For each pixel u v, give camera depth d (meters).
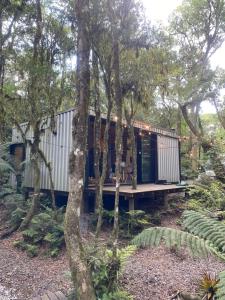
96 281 3.49
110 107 5.47
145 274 4.40
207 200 7.39
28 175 9.32
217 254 2.95
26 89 7.12
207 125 19.23
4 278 4.79
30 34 7.12
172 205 8.32
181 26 13.64
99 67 6.05
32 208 7.30
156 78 7.23
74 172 3.74
